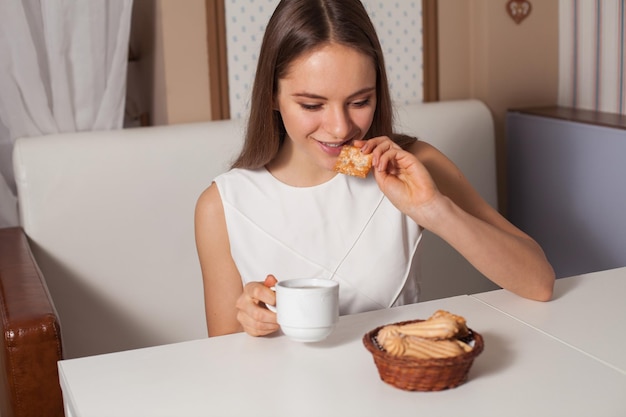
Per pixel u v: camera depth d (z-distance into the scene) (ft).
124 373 3.45
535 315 3.98
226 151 7.30
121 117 7.53
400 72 8.35
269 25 4.33
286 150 4.82
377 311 4.11
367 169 4.19
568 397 3.10
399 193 4.16
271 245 4.73
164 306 7.23
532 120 8.29
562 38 8.71
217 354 3.61
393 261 4.83
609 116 7.89
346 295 4.77
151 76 8.13
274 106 4.56
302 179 4.81
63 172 6.89
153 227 7.14
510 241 4.17
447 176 5.01
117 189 7.02
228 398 3.18
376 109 4.65
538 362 3.42
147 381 3.36
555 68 8.80
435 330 3.16
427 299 7.91
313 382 3.29
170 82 7.57
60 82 7.23
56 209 6.89
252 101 4.62
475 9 8.50
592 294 4.27
